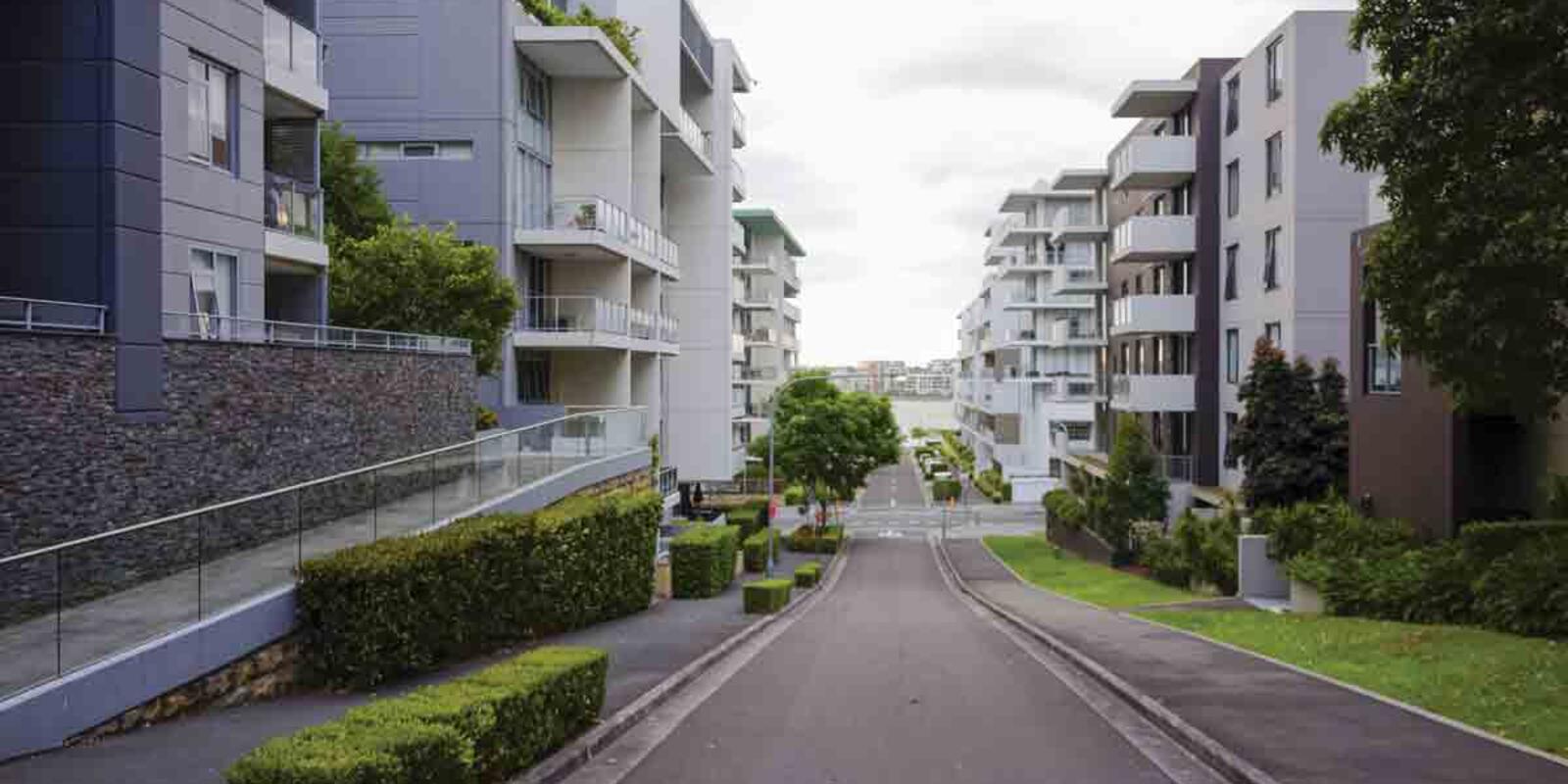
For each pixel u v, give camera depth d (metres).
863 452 57.28
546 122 34.81
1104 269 58.66
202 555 10.99
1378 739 9.97
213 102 17.59
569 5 40.56
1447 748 9.62
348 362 18.58
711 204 50.75
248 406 15.73
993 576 39.81
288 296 21.67
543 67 34.03
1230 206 36.59
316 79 21.16
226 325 17.58
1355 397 23.67
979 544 54.97
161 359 13.88
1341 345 30.78
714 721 11.52
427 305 24.70
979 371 102.06
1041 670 15.60
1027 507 75.81
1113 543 38.53
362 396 19.03
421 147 31.44
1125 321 39.41
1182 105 40.22
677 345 43.28
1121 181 40.72
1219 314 37.53
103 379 12.88
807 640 20.03
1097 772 9.35
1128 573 35.72
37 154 13.38
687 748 10.21
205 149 17.36
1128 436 38.06
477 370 26.91
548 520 18.19
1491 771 8.84
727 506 60.44
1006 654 17.70
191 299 16.91
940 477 86.88
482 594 15.08
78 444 12.49
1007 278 83.06
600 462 25.44
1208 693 12.34
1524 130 12.18
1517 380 12.45
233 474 15.37
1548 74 11.56
